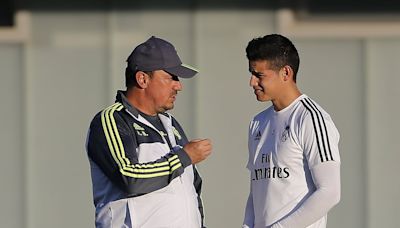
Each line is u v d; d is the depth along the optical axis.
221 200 23.25
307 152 14.42
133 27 23.22
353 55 23.09
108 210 14.84
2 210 23.66
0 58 23.38
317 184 14.40
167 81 15.06
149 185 14.36
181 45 23.20
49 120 23.39
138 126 14.95
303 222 14.48
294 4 23.02
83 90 23.33
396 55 23.03
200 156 14.69
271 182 14.80
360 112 23.17
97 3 23.23
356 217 23.23
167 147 15.13
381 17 23.02
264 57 14.75
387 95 23.12
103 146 14.55
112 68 23.30
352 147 23.23
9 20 23.27
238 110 23.23
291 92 14.82
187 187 15.27
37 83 23.38
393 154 23.20
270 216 14.81
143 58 15.00
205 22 23.14
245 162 23.23
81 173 23.44
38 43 23.28
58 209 23.50
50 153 23.42
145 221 14.70
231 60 23.16
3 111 23.50
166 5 23.14
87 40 23.27
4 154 23.66
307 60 23.14
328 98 23.17
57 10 23.27
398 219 23.27
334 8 23.02
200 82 23.23
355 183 23.25
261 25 23.06
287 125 14.68
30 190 23.53
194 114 23.31
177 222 14.85
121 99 15.14
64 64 23.30
